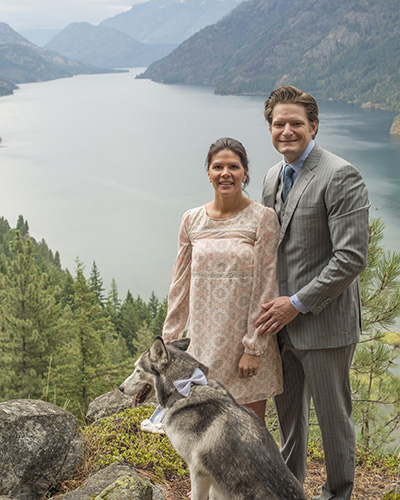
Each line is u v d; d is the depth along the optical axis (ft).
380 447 20.62
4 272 169.27
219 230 11.98
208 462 9.53
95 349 74.33
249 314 11.64
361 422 22.08
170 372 10.29
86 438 13.98
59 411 12.38
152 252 463.42
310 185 11.25
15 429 11.26
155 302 246.88
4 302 83.87
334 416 11.49
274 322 11.28
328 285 10.71
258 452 9.29
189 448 9.81
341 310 11.32
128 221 580.30
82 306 79.41
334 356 11.40
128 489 10.06
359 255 10.60
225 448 9.39
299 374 12.56
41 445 11.50
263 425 9.93
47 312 85.46
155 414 11.25
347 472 11.60
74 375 71.51
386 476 15.20
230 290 11.65
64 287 205.57
